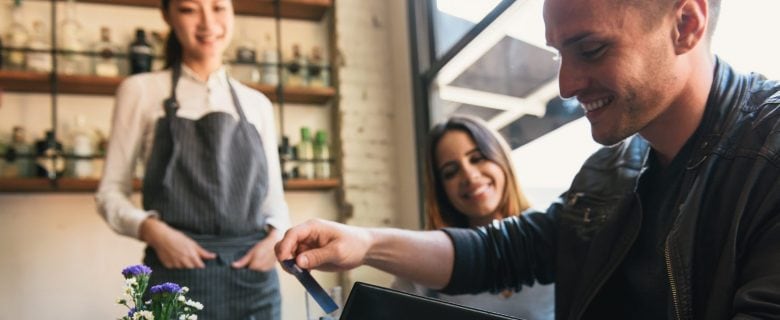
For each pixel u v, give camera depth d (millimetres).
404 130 2871
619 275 918
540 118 2043
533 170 2066
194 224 1538
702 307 732
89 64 2473
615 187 963
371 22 3014
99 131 2463
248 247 1589
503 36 2271
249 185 1641
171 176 1565
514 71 2203
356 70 2926
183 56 1754
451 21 2654
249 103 1797
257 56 2795
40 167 2281
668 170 868
